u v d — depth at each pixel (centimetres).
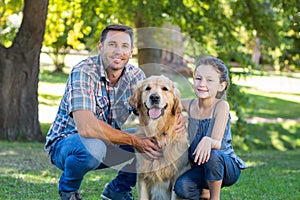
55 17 1294
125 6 1209
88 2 1225
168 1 1226
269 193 602
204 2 1250
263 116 1911
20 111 1091
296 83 3209
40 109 1736
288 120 1850
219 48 1248
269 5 1295
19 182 636
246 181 695
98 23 1232
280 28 1298
